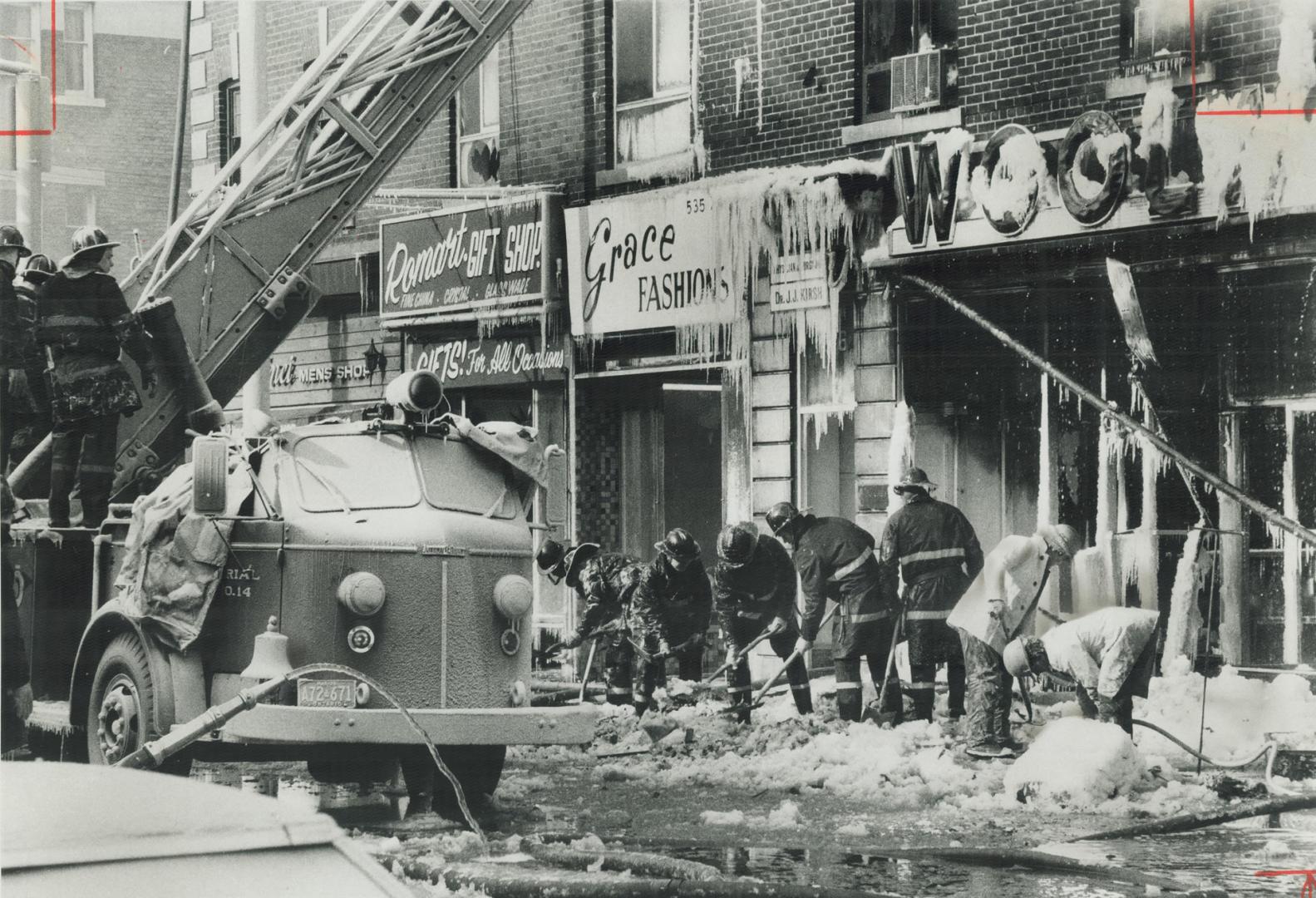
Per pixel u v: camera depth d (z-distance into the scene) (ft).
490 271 62.85
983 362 49.62
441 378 65.98
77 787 8.79
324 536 30.09
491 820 30.22
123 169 93.71
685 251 56.44
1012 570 36.04
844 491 53.11
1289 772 34.40
